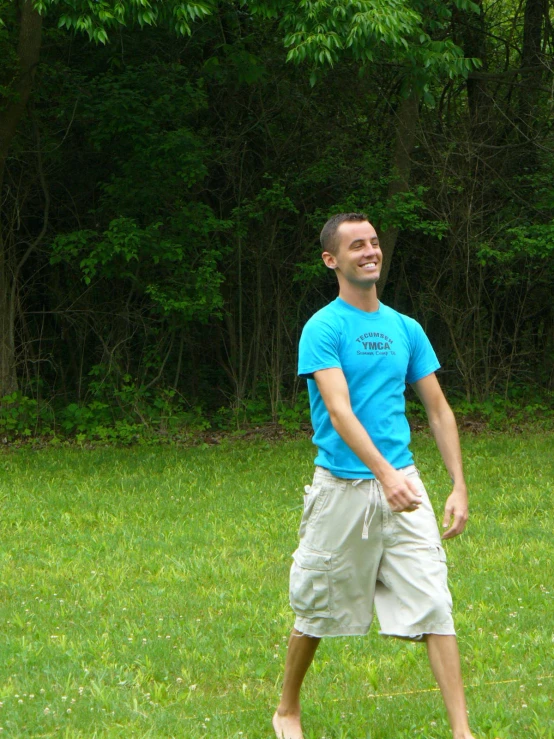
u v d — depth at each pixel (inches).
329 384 300.8
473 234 1427.2
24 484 870.4
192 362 1405.0
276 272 1390.3
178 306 1184.8
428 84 1228.5
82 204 1325.0
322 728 339.6
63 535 668.7
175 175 1185.4
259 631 458.3
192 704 366.3
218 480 893.2
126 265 1227.9
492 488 845.2
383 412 310.8
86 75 1240.2
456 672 291.3
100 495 815.7
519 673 393.7
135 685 386.0
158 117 1181.7
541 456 1019.9
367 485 305.4
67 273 1316.4
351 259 313.0
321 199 1373.0
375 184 1306.6
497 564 575.8
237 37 1256.8
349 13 942.4
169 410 1264.8
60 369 1342.3
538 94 1454.2
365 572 309.1
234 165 1326.3
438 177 1393.9
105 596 518.0
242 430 1279.5
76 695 377.1
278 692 380.2
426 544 303.7
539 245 1341.0
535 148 1445.6
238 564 580.4
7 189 1263.5
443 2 1194.6
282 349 1398.9
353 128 1370.6
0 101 1101.7
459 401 1485.0
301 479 898.7
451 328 1472.7
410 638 298.8
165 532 677.9
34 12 1059.9
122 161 1224.8
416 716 347.9
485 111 1433.3
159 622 470.3
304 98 1322.6
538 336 1555.1
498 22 1493.6
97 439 1219.2
